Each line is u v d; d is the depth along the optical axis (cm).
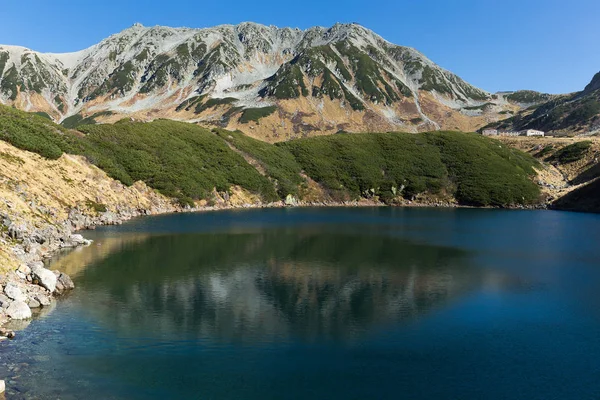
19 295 3506
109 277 4631
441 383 2589
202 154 13800
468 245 7119
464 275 5106
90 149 10269
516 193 15150
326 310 3800
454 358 2916
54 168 8150
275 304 3934
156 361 2762
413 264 5650
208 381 2541
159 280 4600
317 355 2919
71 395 2305
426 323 3541
